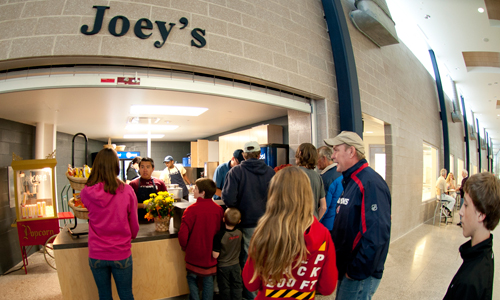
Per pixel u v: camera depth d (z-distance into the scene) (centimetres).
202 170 726
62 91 289
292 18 351
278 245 96
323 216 268
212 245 233
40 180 334
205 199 238
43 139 470
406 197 584
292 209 101
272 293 104
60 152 614
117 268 188
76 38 228
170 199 267
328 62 388
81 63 243
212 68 271
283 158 420
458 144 1167
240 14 300
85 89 287
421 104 729
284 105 342
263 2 325
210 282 234
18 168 322
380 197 151
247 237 243
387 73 534
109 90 298
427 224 682
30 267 362
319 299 279
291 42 342
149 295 254
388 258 416
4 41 224
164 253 260
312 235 103
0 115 373
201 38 267
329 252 109
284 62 328
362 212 152
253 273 106
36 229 329
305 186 105
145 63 253
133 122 528
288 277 98
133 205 199
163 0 257
